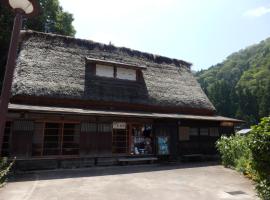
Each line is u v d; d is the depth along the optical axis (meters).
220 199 6.61
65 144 13.00
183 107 16.16
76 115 11.60
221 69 103.69
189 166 12.59
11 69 3.94
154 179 9.03
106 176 9.43
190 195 6.96
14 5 4.07
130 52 17.11
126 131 13.20
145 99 14.73
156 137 13.83
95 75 14.11
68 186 7.66
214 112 18.05
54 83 12.27
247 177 9.57
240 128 50.44
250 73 83.56
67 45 14.66
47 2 21.03
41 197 6.41
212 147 16.00
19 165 10.16
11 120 10.24
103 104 13.44
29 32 13.88
